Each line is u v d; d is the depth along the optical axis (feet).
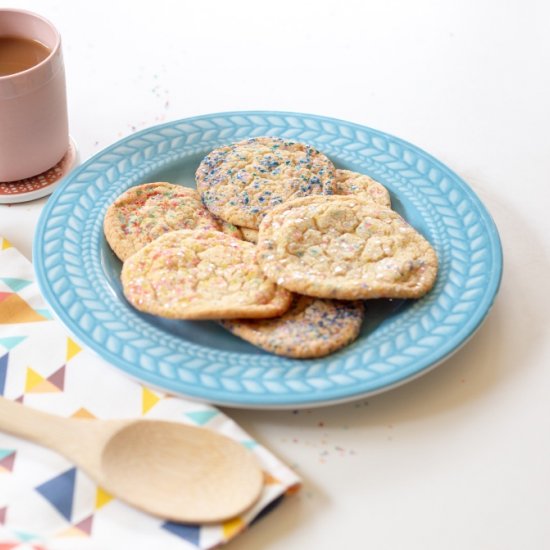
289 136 3.11
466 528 2.48
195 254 2.77
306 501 2.50
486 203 3.08
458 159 3.20
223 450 2.49
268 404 2.54
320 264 2.73
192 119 3.12
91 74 3.41
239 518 2.42
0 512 2.43
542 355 2.75
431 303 2.73
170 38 3.58
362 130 3.11
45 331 2.70
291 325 2.68
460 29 3.66
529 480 2.55
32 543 2.38
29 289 2.77
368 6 3.75
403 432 2.60
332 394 2.55
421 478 2.54
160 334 2.66
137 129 3.24
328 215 2.82
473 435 2.60
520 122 3.33
